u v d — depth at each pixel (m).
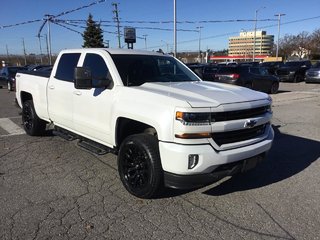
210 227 3.66
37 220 3.75
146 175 4.16
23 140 7.11
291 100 14.39
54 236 3.45
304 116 10.31
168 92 4.23
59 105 5.96
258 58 80.56
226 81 16.16
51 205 4.12
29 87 7.04
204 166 3.78
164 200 4.30
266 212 4.00
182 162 3.72
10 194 4.41
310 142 7.16
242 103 4.07
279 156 6.16
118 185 4.75
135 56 5.26
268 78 17.09
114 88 4.72
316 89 20.16
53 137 7.35
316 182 4.93
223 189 4.65
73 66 5.71
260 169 5.45
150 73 5.15
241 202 4.26
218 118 3.84
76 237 3.44
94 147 5.25
